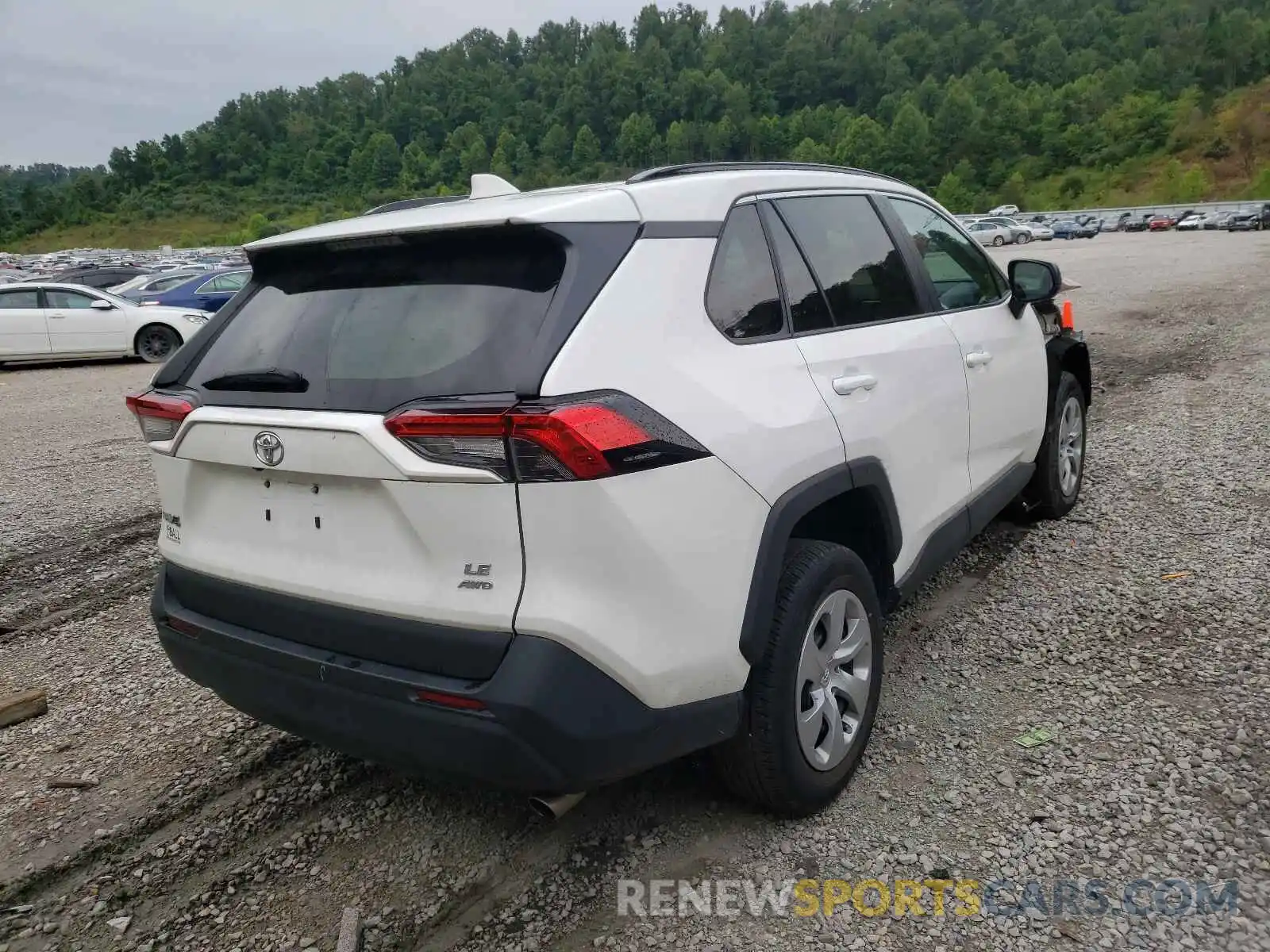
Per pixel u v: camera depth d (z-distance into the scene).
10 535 6.27
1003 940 2.36
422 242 2.47
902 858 2.67
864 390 3.07
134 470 8.01
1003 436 4.25
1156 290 17.34
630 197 2.53
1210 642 3.75
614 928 2.49
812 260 3.12
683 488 2.33
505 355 2.20
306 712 2.50
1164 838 2.67
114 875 2.84
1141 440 6.78
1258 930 2.34
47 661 4.41
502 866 2.76
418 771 2.38
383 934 2.53
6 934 2.62
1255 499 5.32
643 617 2.27
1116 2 191.00
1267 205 50.44
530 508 2.13
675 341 2.45
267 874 2.80
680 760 3.21
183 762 3.46
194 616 2.80
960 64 180.38
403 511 2.24
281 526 2.53
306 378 2.44
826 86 191.25
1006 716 3.35
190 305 18.53
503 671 2.16
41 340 16.17
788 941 2.41
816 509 3.04
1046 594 4.32
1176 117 119.12
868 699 3.04
